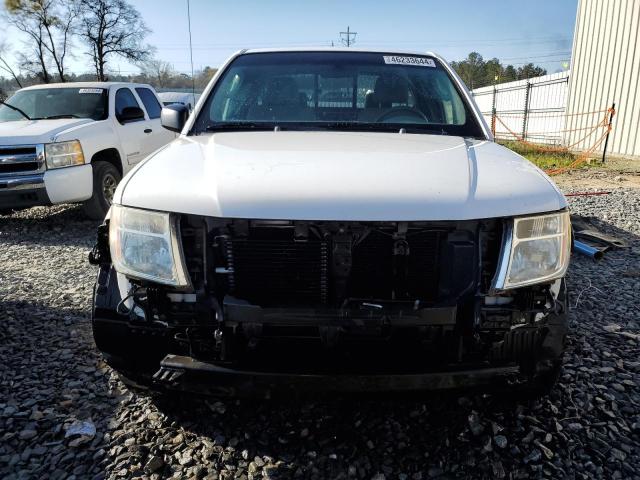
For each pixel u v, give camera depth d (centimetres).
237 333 187
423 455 212
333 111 291
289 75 309
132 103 776
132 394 254
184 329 193
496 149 244
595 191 859
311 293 188
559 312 196
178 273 184
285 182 184
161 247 185
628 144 1320
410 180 187
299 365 187
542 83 1886
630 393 256
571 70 1577
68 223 670
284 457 211
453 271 184
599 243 518
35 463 208
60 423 232
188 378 190
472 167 207
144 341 199
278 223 181
